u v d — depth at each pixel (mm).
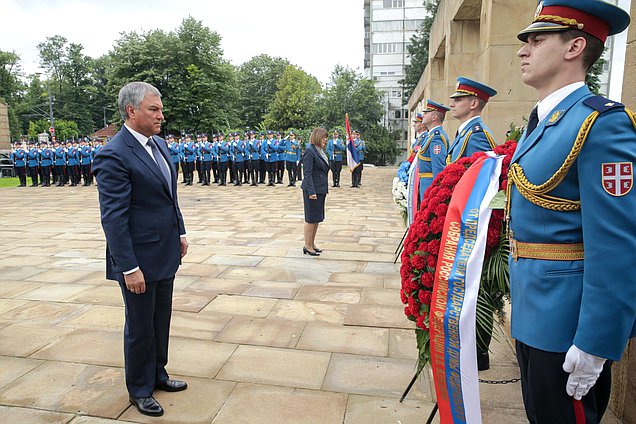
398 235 7793
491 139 3963
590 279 1505
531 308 1704
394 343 3684
